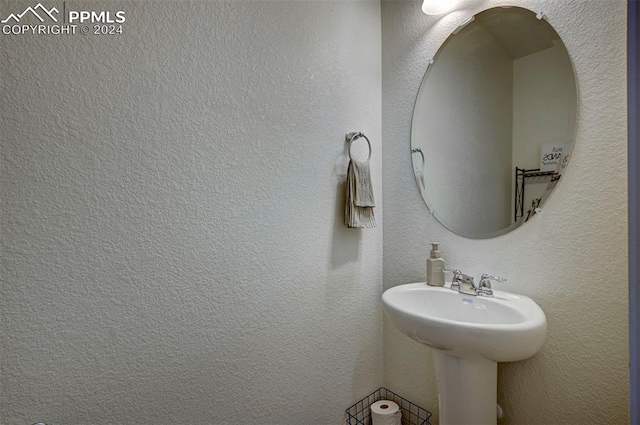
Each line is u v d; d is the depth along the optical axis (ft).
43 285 2.49
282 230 3.85
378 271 5.01
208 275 3.28
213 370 3.33
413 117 4.68
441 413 3.69
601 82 3.13
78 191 2.61
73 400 2.62
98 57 2.69
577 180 3.28
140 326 2.91
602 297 3.14
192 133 3.16
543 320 3.02
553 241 3.45
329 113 4.33
